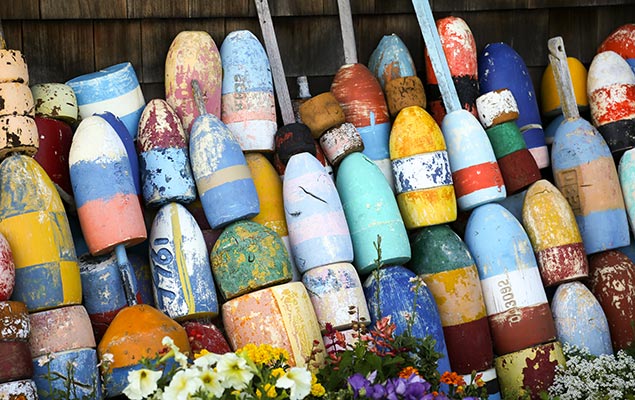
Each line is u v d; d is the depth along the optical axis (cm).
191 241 400
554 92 507
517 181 456
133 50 458
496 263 432
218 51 452
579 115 486
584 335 436
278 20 483
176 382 297
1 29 409
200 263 399
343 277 403
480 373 420
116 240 382
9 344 337
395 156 443
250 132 439
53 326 358
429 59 484
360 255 420
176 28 464
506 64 489
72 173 389
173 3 461
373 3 495
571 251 444
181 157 412
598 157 466
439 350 406
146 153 410
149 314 367
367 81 461
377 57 484
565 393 414
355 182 426
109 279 391
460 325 421
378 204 421
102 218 383
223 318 395
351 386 320
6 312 338
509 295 429
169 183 406
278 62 461
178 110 434
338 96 460
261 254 391
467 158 445
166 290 395
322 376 355
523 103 487
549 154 496
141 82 459
